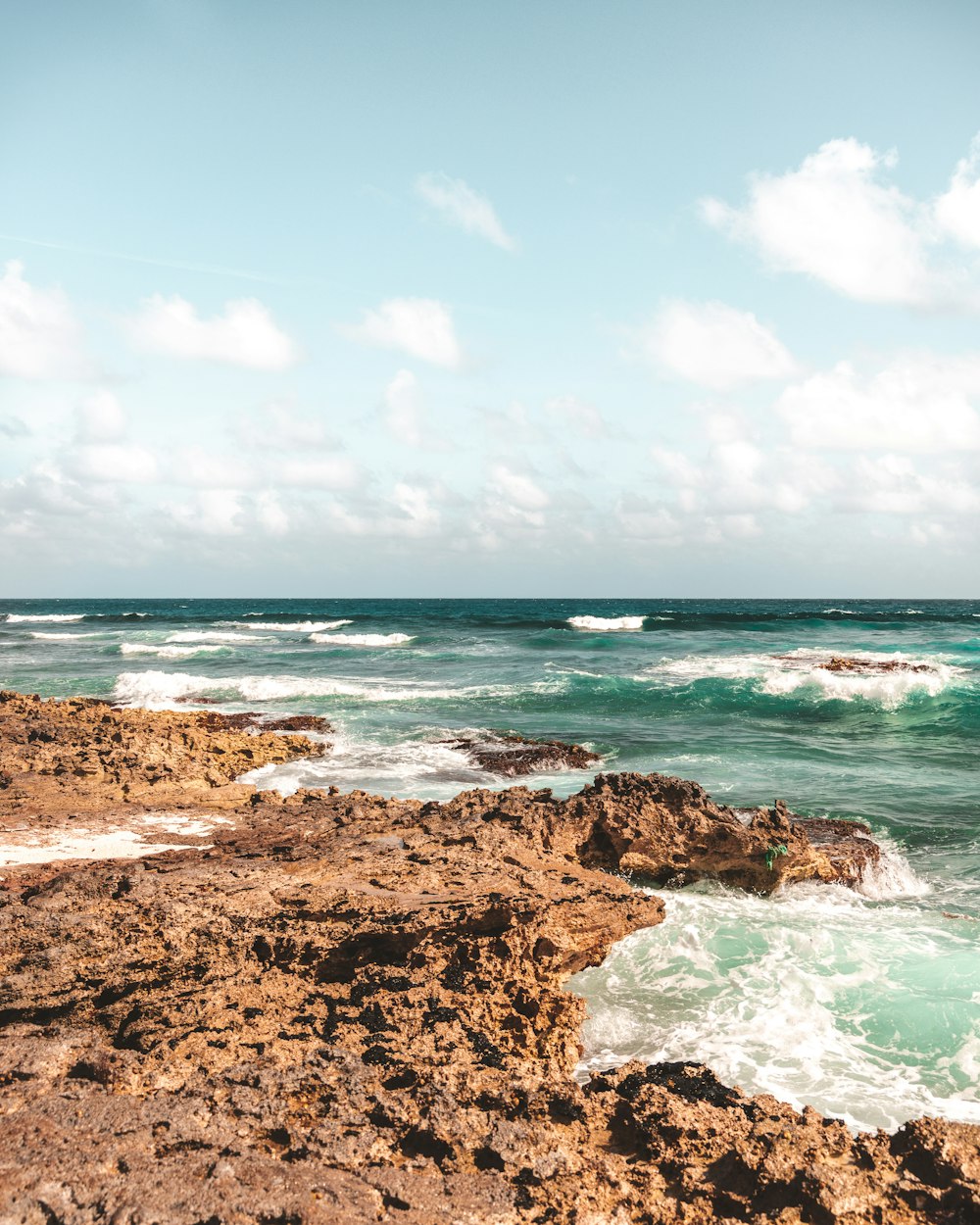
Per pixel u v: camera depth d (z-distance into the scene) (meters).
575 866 10.54
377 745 20.72
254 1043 6.18
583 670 34.69
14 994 6.45
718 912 10.52
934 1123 5.16
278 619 81.31
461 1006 7.06
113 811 13.16
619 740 21.50
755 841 11.94
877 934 10.03
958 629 60.72
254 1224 4.07
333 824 12.02
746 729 23.06
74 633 58.88
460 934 8.07
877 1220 4.50
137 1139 4.70
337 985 7.34
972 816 15.23
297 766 18.28
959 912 11.26
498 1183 4.65
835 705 25.86
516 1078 5.95
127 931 7.17
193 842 11.44
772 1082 7.00
